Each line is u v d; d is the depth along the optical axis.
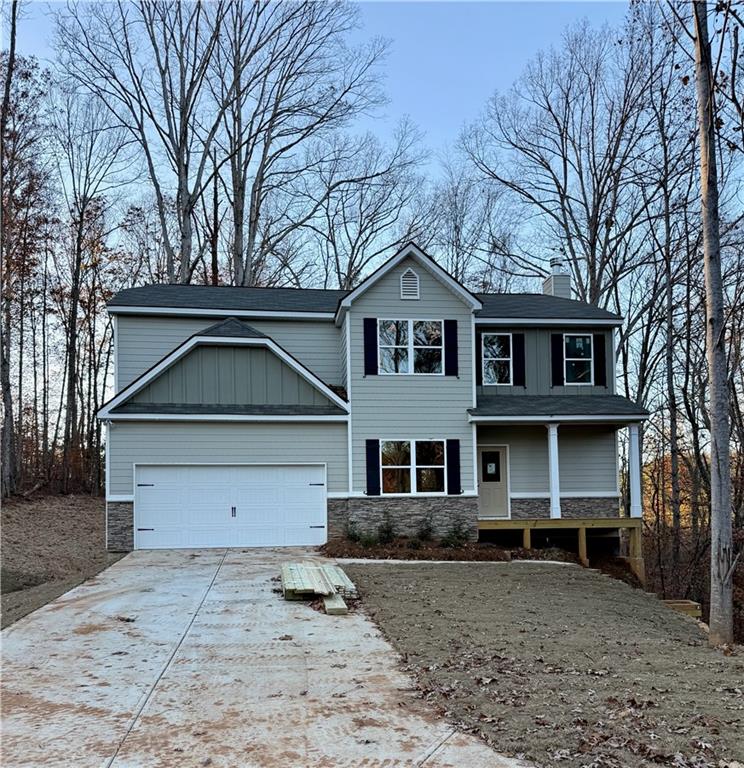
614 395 19.44
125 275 34.38
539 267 31.75
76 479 32.50
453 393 17.69
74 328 30.80
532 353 19.38
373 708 5.88
